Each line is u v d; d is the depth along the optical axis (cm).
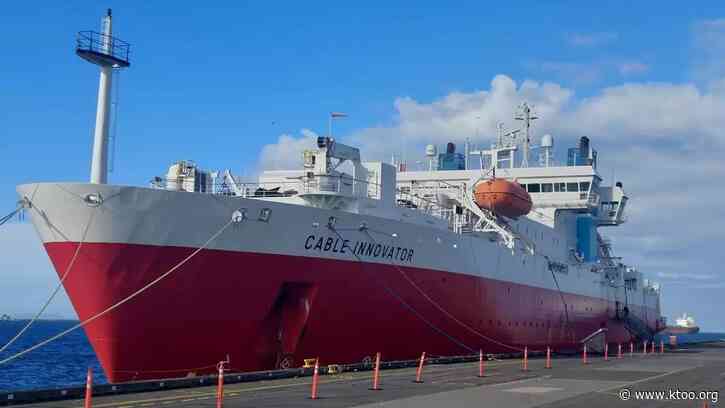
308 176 2788
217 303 2312
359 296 2716
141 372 2253
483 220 3744
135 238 2136
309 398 1761
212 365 2375
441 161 5169
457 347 3378
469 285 3356
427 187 3903
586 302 5116
